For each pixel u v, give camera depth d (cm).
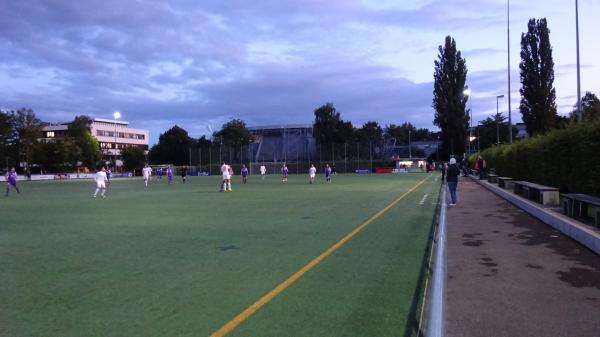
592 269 738
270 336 470
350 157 8100
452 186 1792
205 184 4234
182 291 636
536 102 4766
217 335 474
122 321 520
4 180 6881
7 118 8462
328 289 637
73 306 576
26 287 665
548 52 4741
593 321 509
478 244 966
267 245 973
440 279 383
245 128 10388
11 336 479
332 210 1655
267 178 5641
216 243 1006
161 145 13312
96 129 14150
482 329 491
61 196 2764
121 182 5156
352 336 468
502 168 3319
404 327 491
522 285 656
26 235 1155
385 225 1256
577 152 1498
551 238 1023
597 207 958
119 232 1192
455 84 7475
